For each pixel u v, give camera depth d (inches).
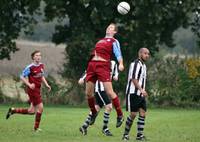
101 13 2805.1
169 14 2878.9
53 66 4252.0
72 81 2844.5
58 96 2795.3
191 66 2805.1
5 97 2844.5
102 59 1259.8
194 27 3088.1
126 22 2893.7
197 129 1565.0
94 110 1341.0
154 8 2778.1
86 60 2886.3
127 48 2918.3
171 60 2842.0
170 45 3132.4
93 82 1290.6
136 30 2878.9
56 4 2851.9
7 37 2992.1
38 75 1449.3
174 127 1617.9
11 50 3031.5
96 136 1354.6
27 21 3011.8
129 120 1270.9
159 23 2913.4
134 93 1250.0
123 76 2849.4
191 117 1915.6
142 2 2736.2
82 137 1316.4
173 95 2800.2
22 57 4419.3
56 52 4936.0
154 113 2210.9
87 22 2925.7
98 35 2952.8
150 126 1642.5
